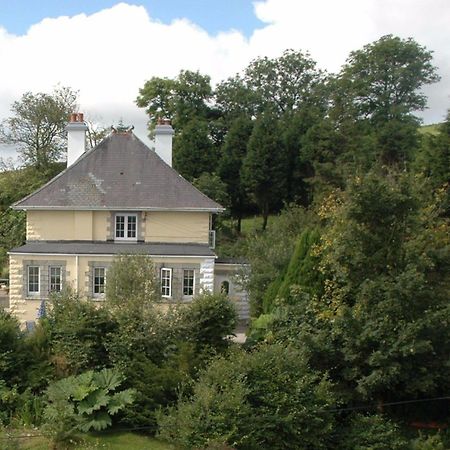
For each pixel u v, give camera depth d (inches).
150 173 1374.3
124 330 748.0
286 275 885.2
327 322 746.2
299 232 1341.0
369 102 2340.1
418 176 790.5
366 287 697.6
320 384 671.1
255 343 808.3
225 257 1566.2
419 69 2257.6
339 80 2356.1
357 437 666.2
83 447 623.8
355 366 708.0
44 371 737.6
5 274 1781.5
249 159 2183.8
